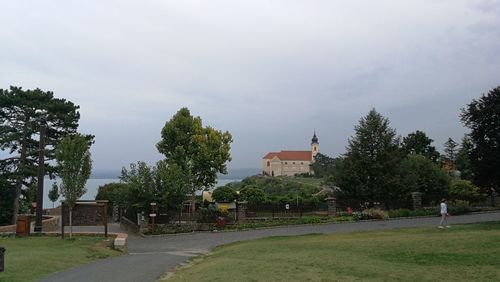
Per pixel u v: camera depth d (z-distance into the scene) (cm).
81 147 2566
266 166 17688
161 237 3181
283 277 1236
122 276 1420
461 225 2888
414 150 7931
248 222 3722
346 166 4466
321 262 1499
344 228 3200
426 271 1327
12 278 1306
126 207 3909
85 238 2547
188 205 4731
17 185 4272
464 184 4981
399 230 2741
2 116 4266
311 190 7200
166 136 5153
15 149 4284
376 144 4488
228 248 2309
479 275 1256
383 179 4341
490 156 3231
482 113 3253
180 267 1683
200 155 5041
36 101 4216
